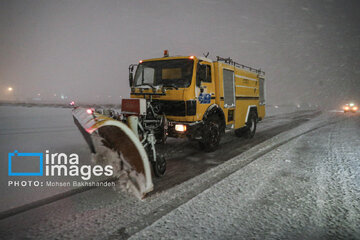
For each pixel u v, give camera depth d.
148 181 3.27
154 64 5.88
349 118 17.61
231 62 7.29
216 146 6.21
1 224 2.56
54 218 2.70
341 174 4.31
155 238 2.30
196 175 4.25
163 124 4.83
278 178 4.09
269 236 2.36
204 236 2.35
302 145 7.07
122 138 3.21
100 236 2.34
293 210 2.91
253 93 8.91
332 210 2.91
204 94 5.73
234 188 3.63
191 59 5.42
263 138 8.46
